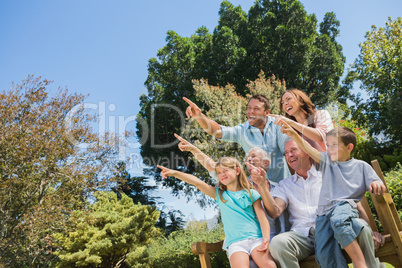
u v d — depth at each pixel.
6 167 9.05
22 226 8.83
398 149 9.73
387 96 13.34
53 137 9.57
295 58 17.16
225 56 16.48
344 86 18.41
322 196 2.04
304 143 2.12
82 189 9.96
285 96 2.54
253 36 17.98
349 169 2.04
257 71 16.55
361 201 2.27
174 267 7.29
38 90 10.05
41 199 9.50
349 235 1.80
